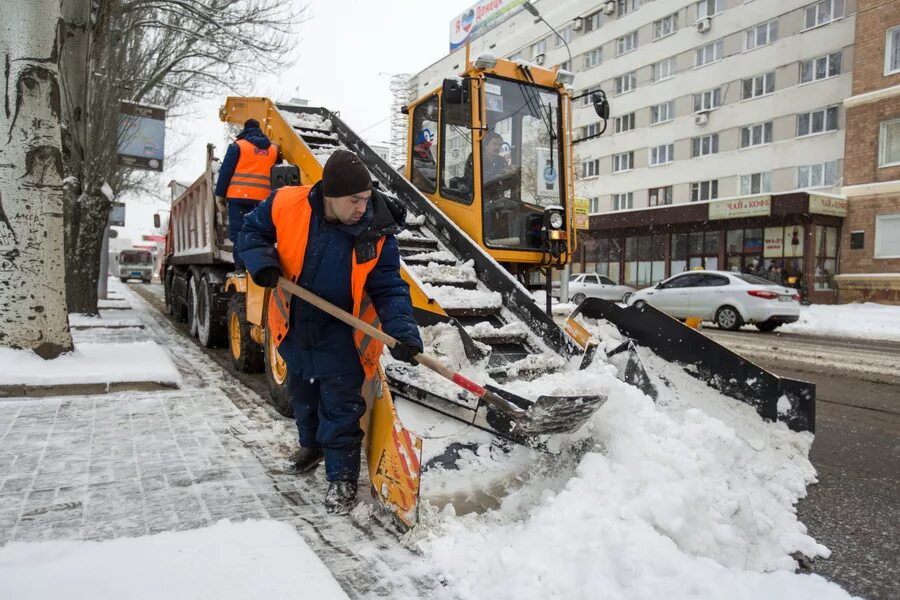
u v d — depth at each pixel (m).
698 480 2.69
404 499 2.73
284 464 3.51
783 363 8.87
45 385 5.16
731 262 25.67
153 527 2.77
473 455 3.20
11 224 5.46
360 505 2.99
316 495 3.21
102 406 4.90
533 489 2.99
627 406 3.05
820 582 2.38
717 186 28.36
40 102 5.53
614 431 2.96
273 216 2.88
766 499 3.14
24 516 2.85
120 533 2.70
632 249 30.17
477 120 5.33
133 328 10.08
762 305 13.81
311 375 3.02
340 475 3.03
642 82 31.41
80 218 10.70
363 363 3.03
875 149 21.50
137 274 36.75
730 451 3.09
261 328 5.46
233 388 5.75
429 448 3.18
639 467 2.72
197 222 8.98
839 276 22.52
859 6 21.70
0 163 5.46
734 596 2.17
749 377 3.75
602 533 2.37
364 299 3.09
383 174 5.93
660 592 2.14
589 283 20.69
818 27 24.41
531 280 6.06
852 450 4.54
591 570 2.23
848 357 9.53
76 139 10.29
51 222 5.64
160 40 13.23
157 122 12.48
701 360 3.90
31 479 3.31
